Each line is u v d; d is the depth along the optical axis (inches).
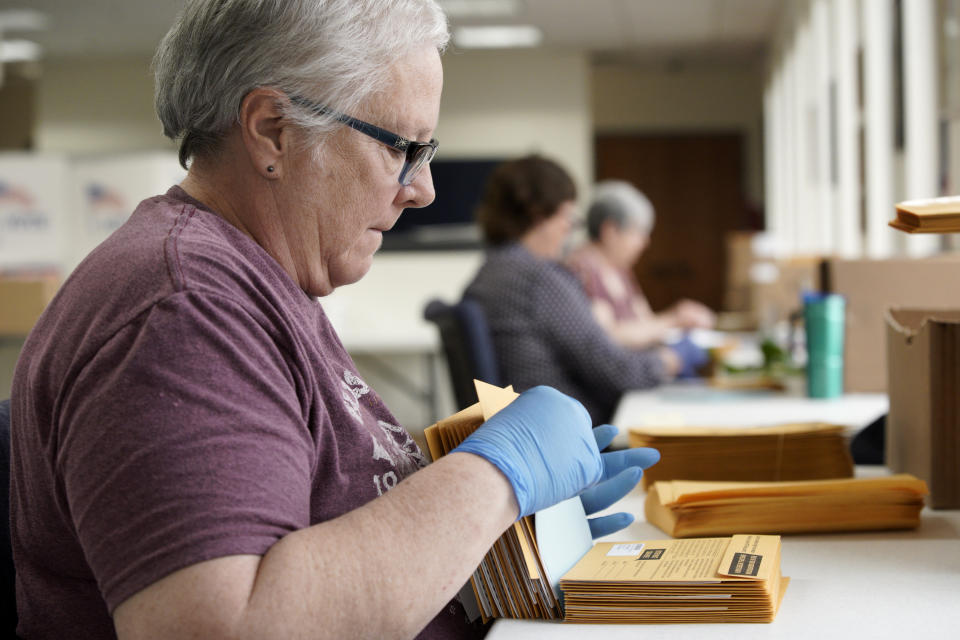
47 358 28.7
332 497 31.5
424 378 239.1
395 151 33.8
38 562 31.7
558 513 34.1
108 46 278.4
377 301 268.8
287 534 26.5
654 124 372.8
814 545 39.3
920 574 34.9
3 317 158.2
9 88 358.6
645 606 31.0
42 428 28.8
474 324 89.7
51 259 171.3
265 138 32.3
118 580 25.0
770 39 305.0
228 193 33.4
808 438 48.6
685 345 121.3
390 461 34.3
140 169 169.2
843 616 30.8
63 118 300.2
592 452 32.9
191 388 26.3
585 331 98.4
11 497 33.0
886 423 54.2
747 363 112.0
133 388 26.1
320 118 32.2
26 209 170.1
